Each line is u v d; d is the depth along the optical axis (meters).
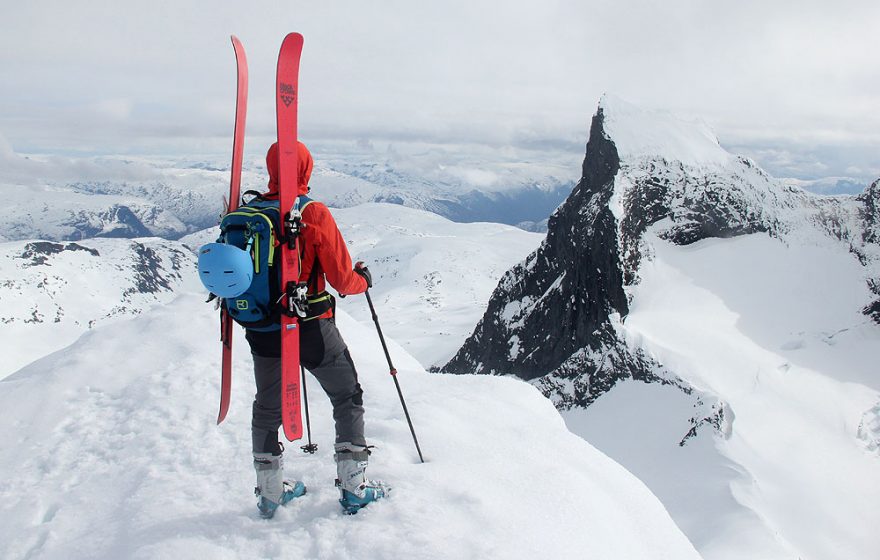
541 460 5.56
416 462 5.23
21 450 6.02
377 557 3.79
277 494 4.28
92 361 7.86
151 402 6.79
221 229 3.89
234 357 8.08
